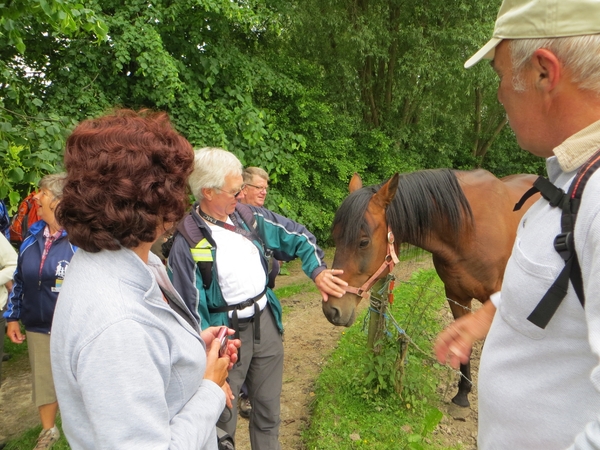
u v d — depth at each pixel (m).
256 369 2.15
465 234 2.53
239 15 6.32
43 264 2.48
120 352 0.78
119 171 0.84
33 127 2.92
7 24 2.93
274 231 2.22
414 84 9.95
